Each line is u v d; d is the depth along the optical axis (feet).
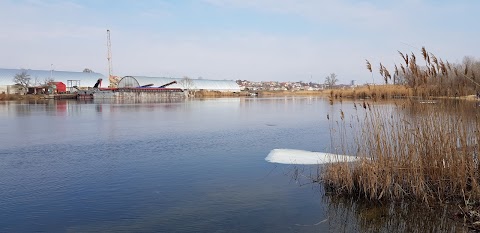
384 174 37.86
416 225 31.01
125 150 69.56
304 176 48.42
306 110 182.09
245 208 36.55
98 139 83.30
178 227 31.89
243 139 83.25
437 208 34.35
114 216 34.86
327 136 86.22
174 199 39.75
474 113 36.65
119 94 341.00
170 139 83.51
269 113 163.22
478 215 31.01
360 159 40.42
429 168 37.04
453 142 36.17
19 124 114.01
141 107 209.46
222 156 63.41
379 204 36.50
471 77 36.35
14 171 53.16
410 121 38.83
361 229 30.68
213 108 202.49
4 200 39.91
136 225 32.53
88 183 46.55
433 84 37.65
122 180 47.93
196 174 50.83
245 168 54.03
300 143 76.54
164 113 162.71
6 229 31.96
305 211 35.37
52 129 101.45
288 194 40.81
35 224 33.06
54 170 53.72
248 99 350.43
